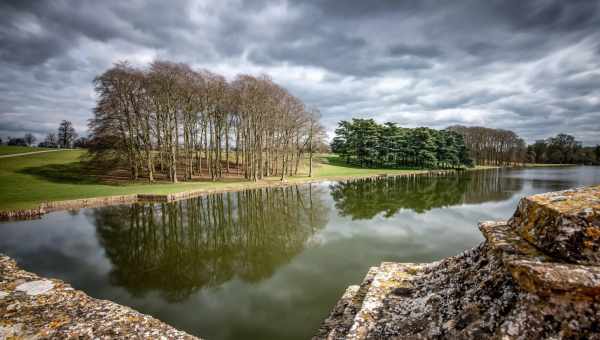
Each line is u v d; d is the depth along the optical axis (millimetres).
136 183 36438
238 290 10953
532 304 2861
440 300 4238
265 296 10453
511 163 114562
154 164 46625
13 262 10070
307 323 8797
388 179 53438
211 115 42625
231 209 26125
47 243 16156
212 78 40562
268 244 16438
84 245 16047
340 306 7484
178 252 15328
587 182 47094
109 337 5957
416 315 4238
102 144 34969
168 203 26953
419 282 5395
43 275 12305
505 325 2908
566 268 2836
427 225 19719
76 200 24594
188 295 10656
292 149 53938
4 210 21062
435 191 36969
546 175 63250
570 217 3227
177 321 9000
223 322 8914
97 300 7508
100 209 24234
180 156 51906
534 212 3848
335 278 11766
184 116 39500
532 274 2922
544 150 121938
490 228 4406
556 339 2594
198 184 37062
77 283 11641
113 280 11938
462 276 4367
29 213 21781
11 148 68000
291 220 22078
